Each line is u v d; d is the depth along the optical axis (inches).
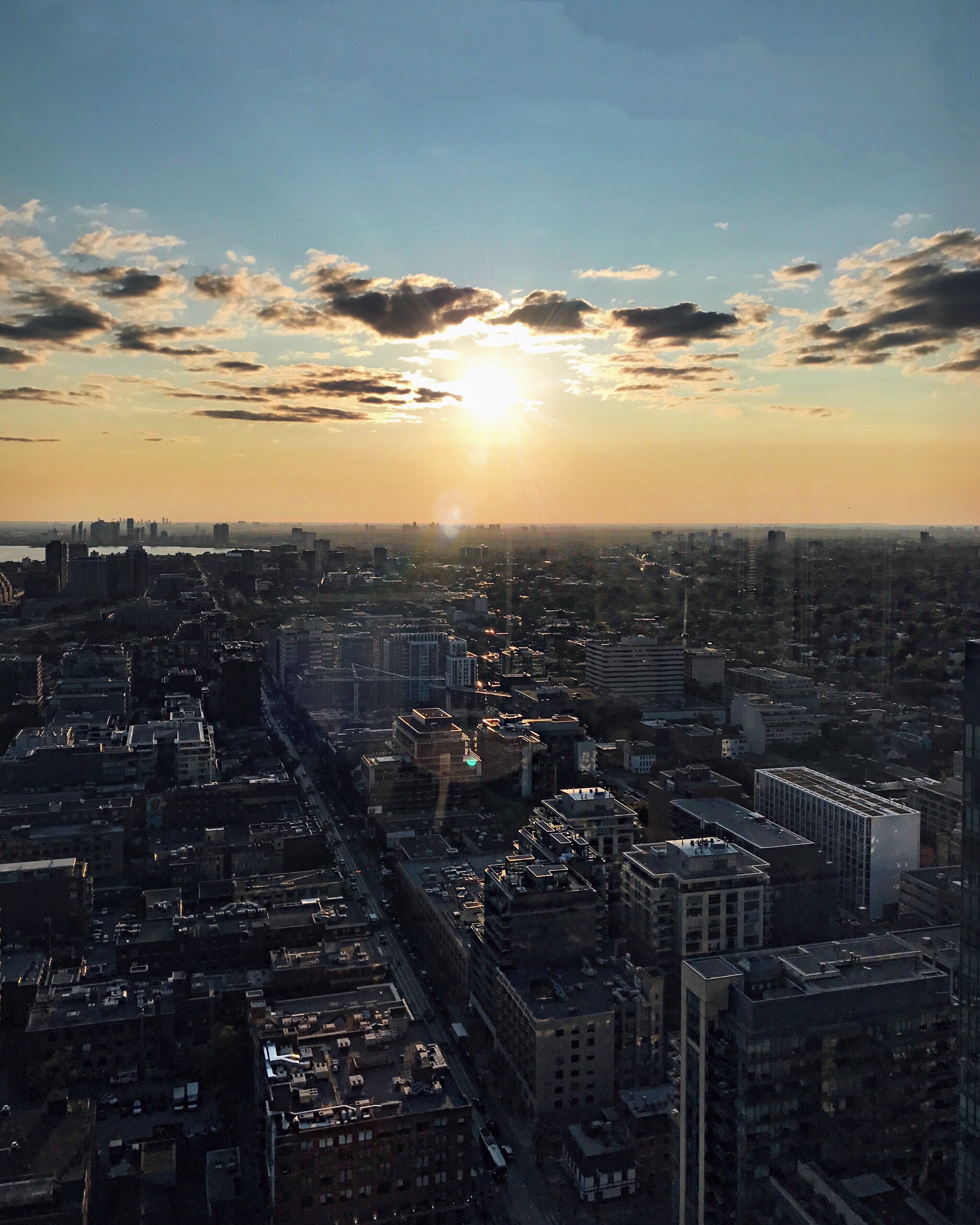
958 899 6003.9
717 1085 5782.5
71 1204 6884.8
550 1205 7081.7
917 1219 5142.7
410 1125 7007.9
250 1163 7500.0
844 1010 5575.8
